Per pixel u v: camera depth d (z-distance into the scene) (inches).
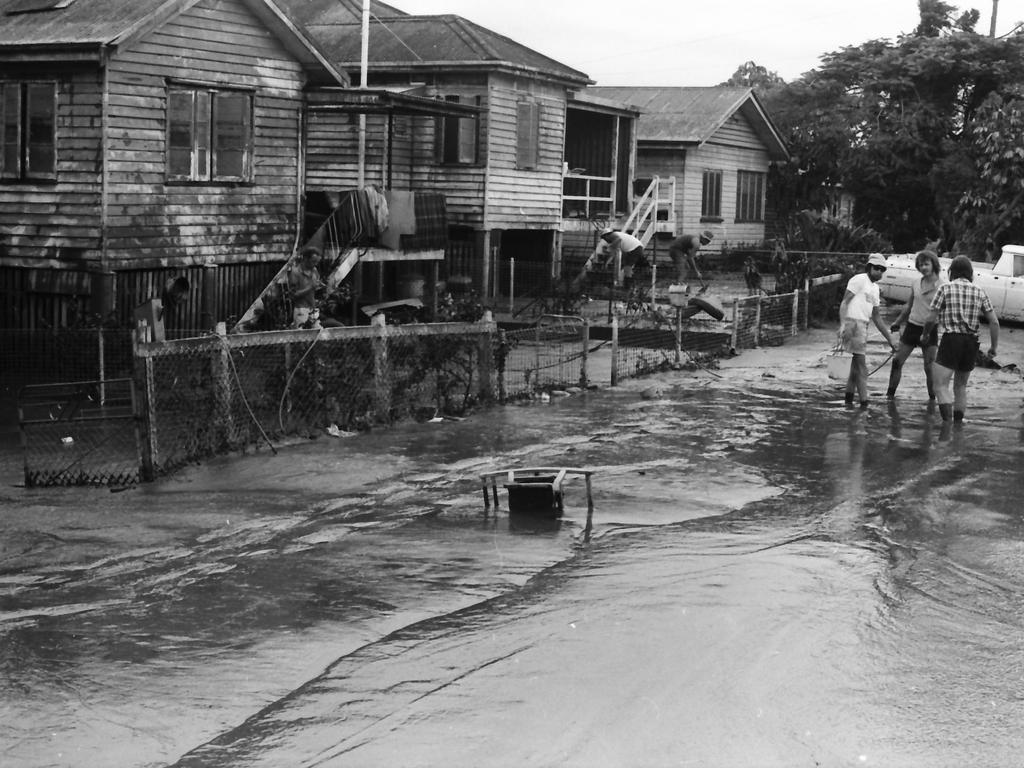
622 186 1430.9
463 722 234.2
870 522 390.3
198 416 474.6
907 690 251.4
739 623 290.4
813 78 1846.7
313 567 335.6
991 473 464.4
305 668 261.7
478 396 611.8
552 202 1241.4
